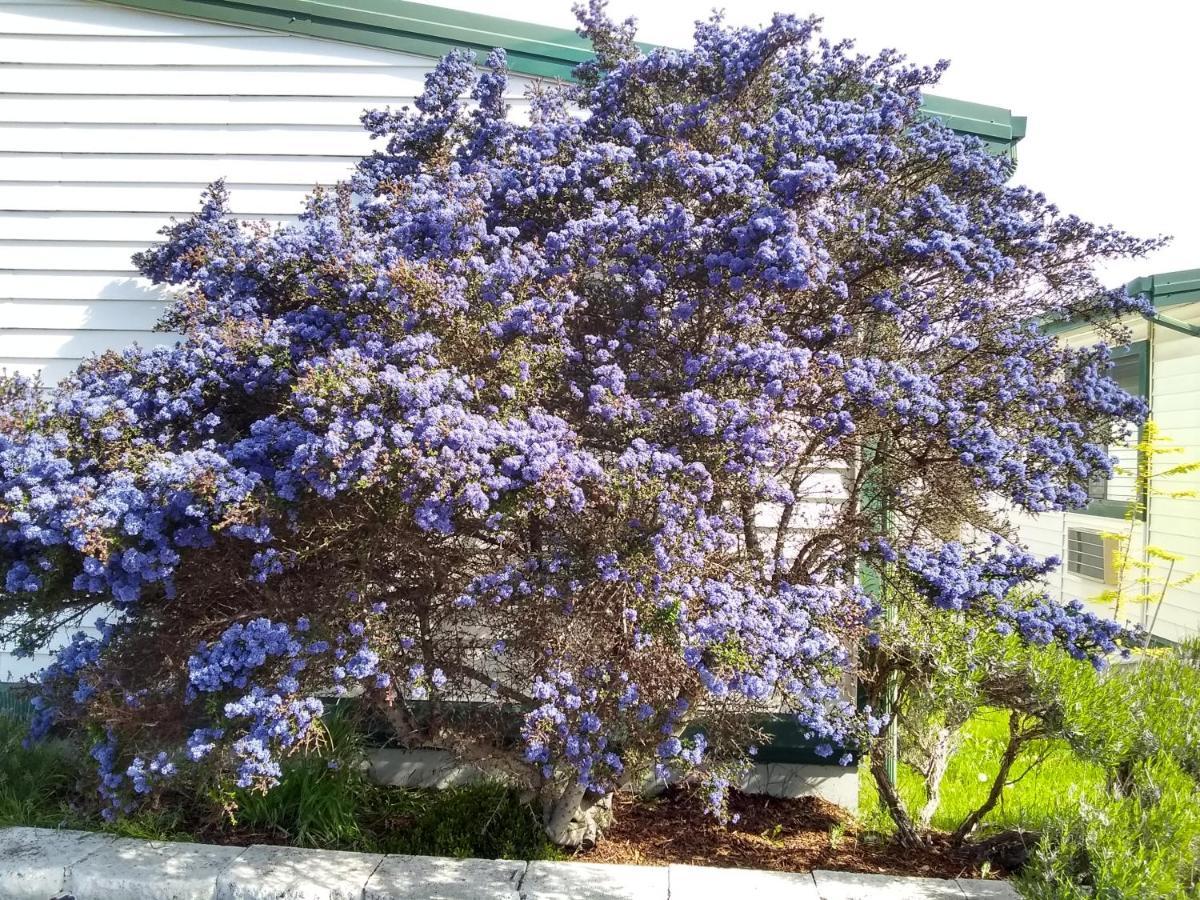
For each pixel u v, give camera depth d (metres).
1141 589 8.59
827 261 3.44
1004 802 4.54
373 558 3.43
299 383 2.99
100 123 5.41
